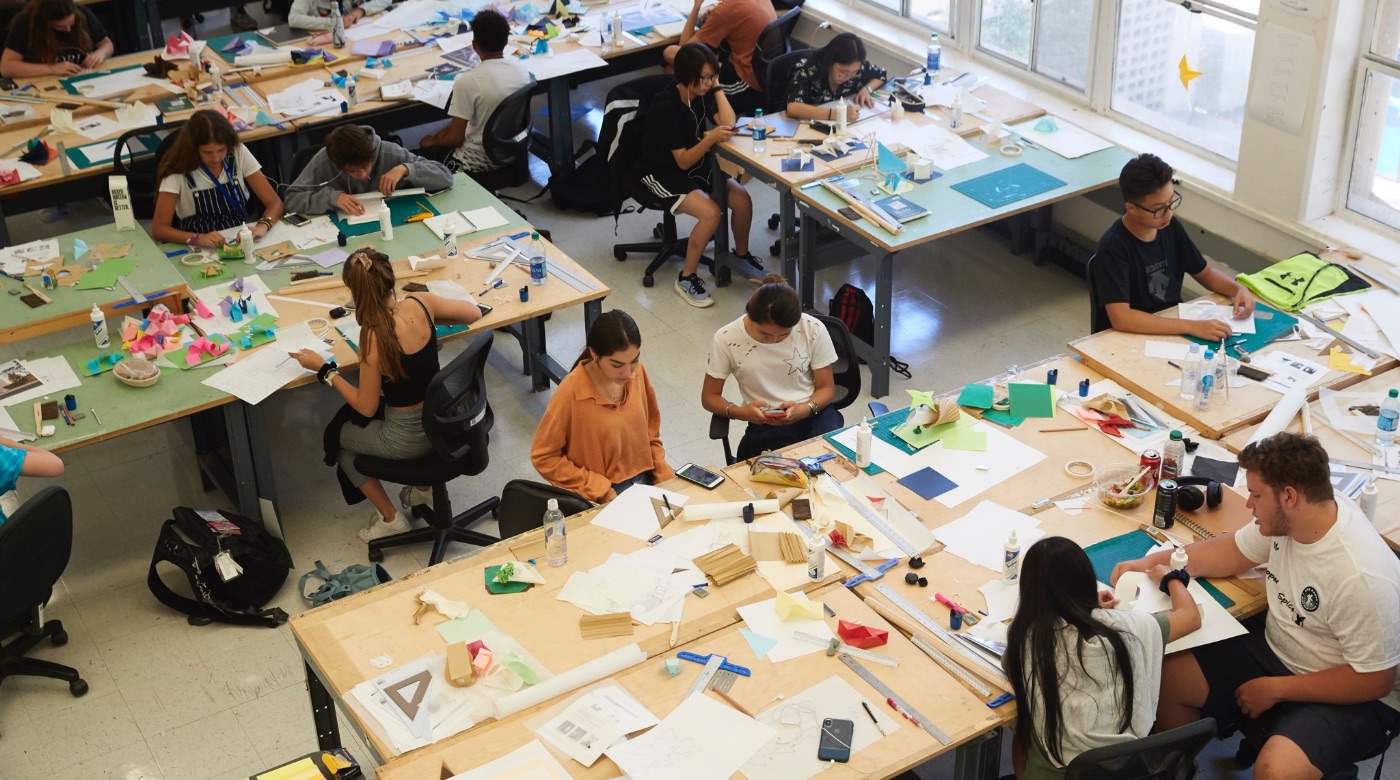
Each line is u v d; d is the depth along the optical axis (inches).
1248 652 135.9
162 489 204.8
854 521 147.9
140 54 282.2
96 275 194.9
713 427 178.1
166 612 180.4
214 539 175.2
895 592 137.6
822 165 236.7
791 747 117.5
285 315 193.5
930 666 127.3
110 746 158.6
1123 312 185.0
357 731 126.7
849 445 162.2
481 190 232.1
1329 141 206.8
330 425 185.3
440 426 172.2
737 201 249.8
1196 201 230.1
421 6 305.4
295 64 274.5
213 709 163.8
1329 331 183.8
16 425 169.8
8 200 234.2
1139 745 114.8
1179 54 233.5
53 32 268.5
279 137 255.9
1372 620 125.0
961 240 273.3
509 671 126.0
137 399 174.9
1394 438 160.4
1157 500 146.0
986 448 161.3
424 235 215.8
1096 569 140.8
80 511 199.8
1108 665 118.0
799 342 175.3
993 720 120.9
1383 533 144.9
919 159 235.0
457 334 189.8
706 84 241.0
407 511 198.4
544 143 298.0
